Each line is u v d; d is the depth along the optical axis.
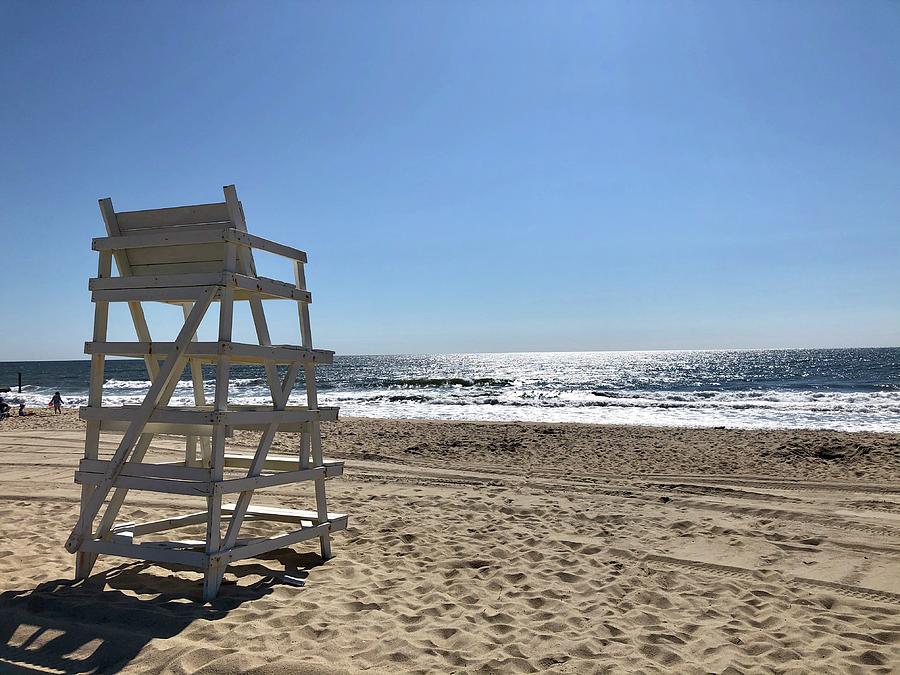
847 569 4.85
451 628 3.54
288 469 5.06
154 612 3.53
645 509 6.95
